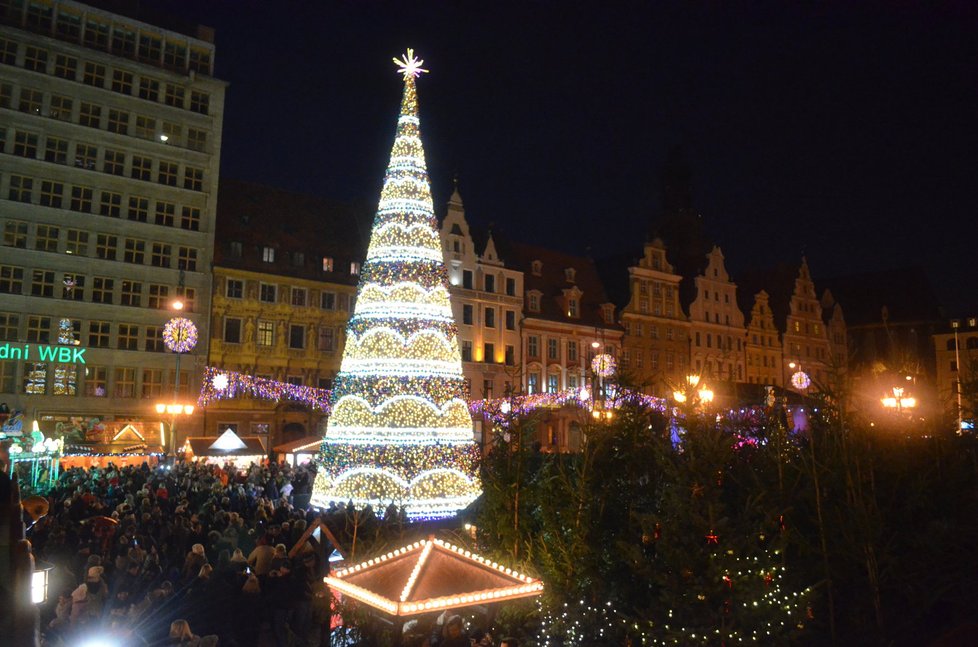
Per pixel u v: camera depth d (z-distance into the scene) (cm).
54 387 4409
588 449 1212
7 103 4450
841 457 1270
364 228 5900
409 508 2338
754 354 8288
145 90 4950
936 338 9188
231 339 4975
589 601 1134
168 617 1200
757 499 1116
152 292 4791
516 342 6438
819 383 1371
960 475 1352
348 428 2453
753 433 1492
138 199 4831
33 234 4459
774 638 1023
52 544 1405
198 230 4994
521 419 1355
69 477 2478
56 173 4553
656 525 1113
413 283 2530
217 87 5225
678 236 8538
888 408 1520
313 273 5353
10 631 336
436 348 2525
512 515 1269
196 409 4722
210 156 5112
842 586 1252
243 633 1269
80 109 4700
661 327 7469
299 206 5734
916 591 1225
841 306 10319
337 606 1103
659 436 1224
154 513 1712
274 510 1883
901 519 1269
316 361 5272
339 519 1445
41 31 4600
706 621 1003
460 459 2494
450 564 949
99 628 1009
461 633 912
